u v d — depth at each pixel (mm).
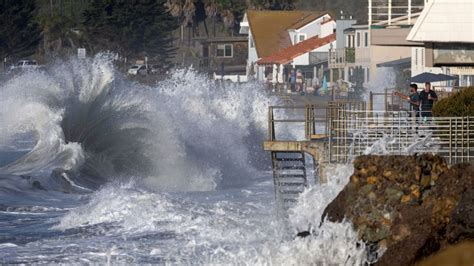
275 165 83750
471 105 84562
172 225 75875
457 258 48750
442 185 50938
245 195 100250
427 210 50219
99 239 72188
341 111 81188
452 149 74688
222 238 70562
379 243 51812
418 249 49000
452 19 92812
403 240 49750
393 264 49125
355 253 52219
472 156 74062
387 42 120562
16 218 84312
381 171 52594
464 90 86250
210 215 78938
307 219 66500
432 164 52562
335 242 53219
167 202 82125
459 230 48906
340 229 53156
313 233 55625
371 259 51750
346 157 77125
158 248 67812
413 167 52125
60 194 102500
